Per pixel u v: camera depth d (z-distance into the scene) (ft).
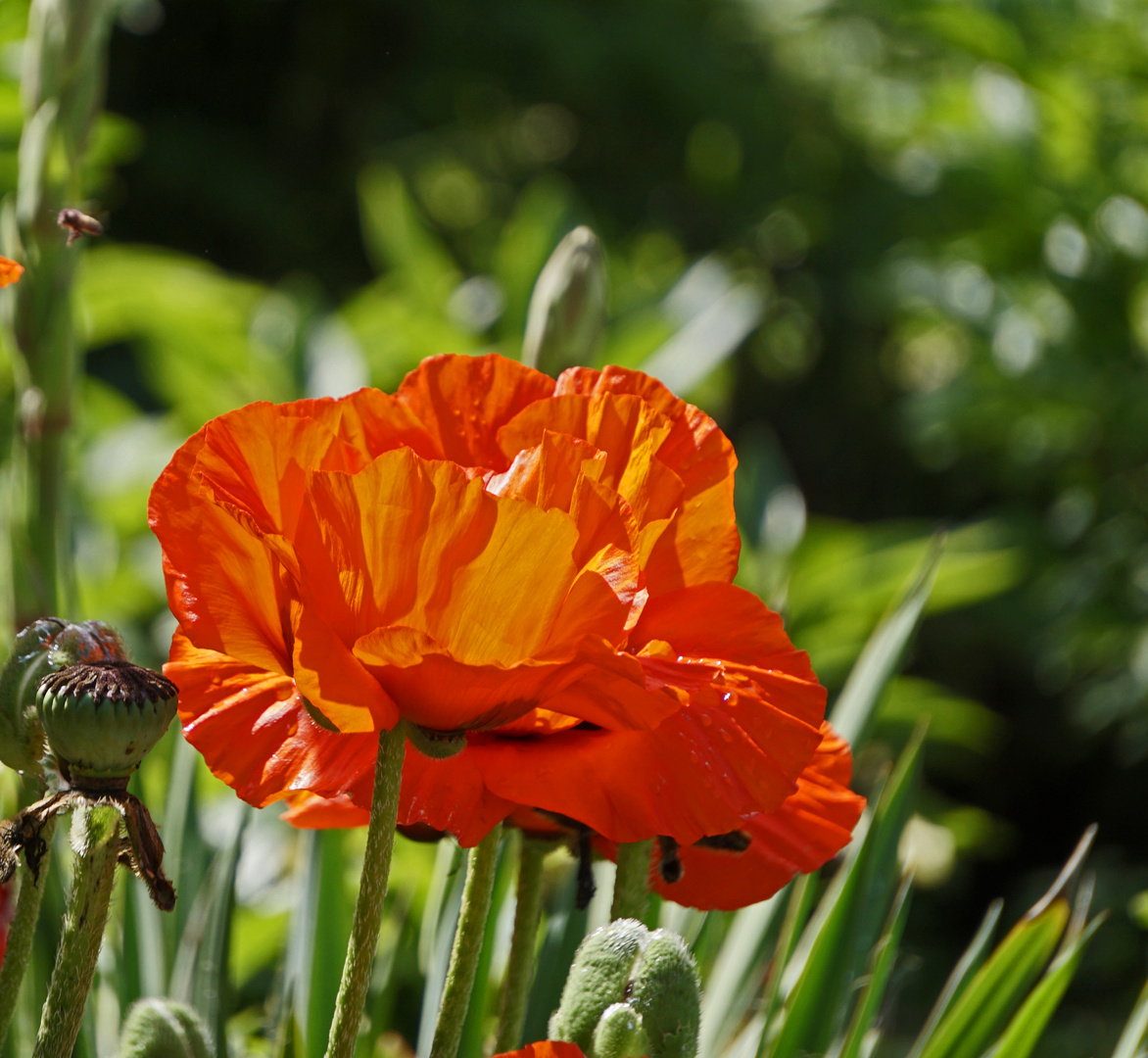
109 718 3.73
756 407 33.81
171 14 28.37
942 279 18.02
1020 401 16.96
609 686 3.79
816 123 33.55
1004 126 16.12
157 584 9.52
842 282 32.12
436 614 3.77
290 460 3.84
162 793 5.04
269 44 30.35
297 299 10.43
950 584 11.94
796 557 10.00
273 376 10.03
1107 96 15.88
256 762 3.85
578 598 3.77
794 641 9.30
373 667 3.75
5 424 8.20
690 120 33.04
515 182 32.19
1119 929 18.81
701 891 4.06
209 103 29.76
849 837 4.07
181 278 10.42
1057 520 18.39
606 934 3.88
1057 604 18.01
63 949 3.76
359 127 30.35
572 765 3.84
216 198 27.25
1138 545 17.30
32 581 4.61
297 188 30.17
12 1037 4.29
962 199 18.26
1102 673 18.49
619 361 9.91
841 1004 4.41
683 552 4.00
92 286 10.09
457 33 30.73
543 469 3.86
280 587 3.82
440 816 3.80
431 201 30.17
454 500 3.74
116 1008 4.45
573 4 31.91
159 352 10.80
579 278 4.73
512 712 3.80
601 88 32.30
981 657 26.00
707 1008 4.54
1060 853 24.85
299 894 4.53
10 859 3.74
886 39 25.38
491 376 4.06
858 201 32.86
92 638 3.87
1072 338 16.81
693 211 33.96
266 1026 4.58
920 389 31.24
